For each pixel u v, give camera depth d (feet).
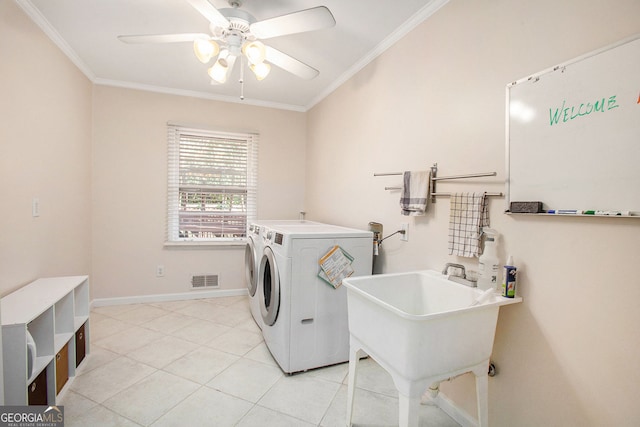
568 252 3.74
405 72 6.63
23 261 6.10
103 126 9.87
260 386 5.94
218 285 11.43
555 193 3.83
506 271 4.17
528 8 4.22
